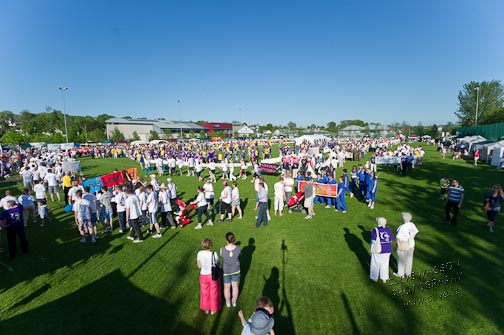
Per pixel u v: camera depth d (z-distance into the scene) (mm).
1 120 104312
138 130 98812
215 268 5699
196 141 76500
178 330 5449
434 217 11586
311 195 11766
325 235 9891
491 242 8977
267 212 11000
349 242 9250
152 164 28312
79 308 6168
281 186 12164
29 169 18391
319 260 8047
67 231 10984
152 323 5652
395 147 54062
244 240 9656
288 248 8891
